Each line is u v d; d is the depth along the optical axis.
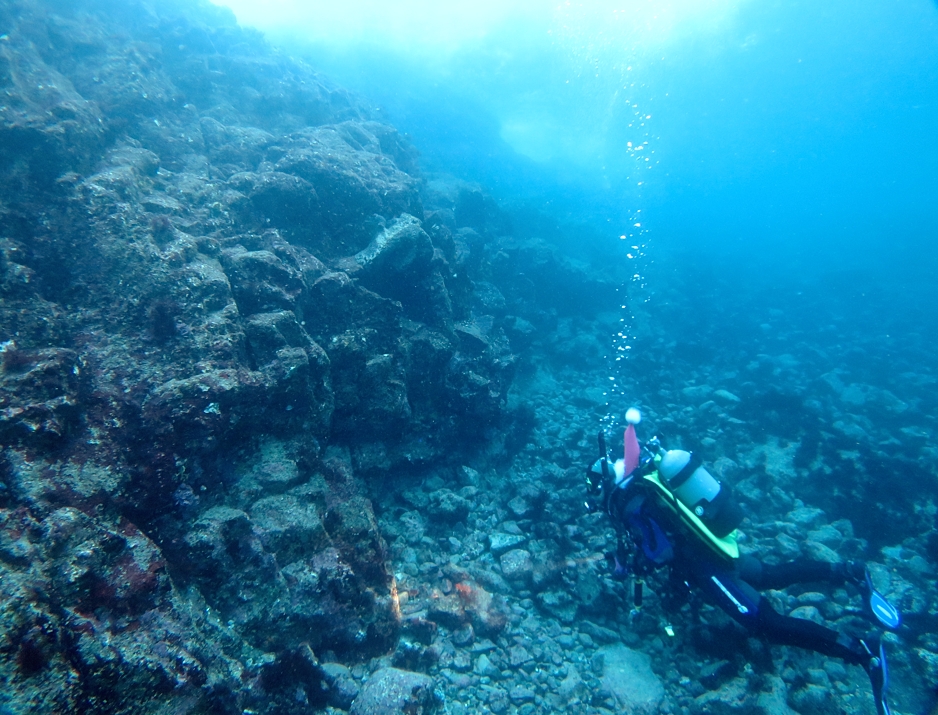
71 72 6.31
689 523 3.22
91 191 3.71
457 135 18.67
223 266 3.79
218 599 2.57
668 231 21.88
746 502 5.52
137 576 2.08
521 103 20.06
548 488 5.46
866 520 5.06
